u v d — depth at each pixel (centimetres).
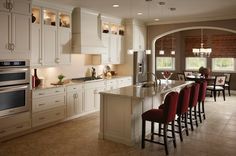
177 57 1134
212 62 1070
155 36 891
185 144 443
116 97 444
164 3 575
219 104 802
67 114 589
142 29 875
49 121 541
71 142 448
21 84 476
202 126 552
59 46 591
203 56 1083
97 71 775
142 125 421
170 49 1145
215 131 516
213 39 1055
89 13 659
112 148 421
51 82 619
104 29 746
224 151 410
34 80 528
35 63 532
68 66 659
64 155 390
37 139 464
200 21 802
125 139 439
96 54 722
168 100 388
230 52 1021
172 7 620
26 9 476
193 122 580
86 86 642
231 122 584
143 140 421
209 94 995
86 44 643
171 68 1157
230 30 756
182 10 661
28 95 489
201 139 468
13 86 458
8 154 393
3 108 444
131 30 815
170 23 855
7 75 447
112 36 766
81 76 712
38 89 509
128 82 817
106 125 462
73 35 639
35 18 532
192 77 920
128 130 435
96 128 534
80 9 624
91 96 661
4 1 435
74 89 604
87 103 648
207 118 621
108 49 752
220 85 876
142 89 494
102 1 553
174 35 1130
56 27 580
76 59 691
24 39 474
